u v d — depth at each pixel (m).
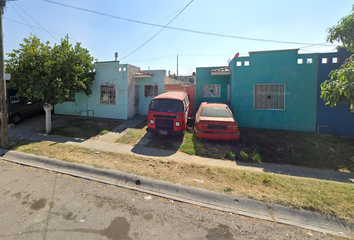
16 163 5.06
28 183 3.90
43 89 7.34
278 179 4.02
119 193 3.60
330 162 5.51
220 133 6.42
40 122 10.04
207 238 2.44
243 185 3.76
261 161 5.59
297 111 8.56
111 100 11.31
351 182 4.37
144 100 12.55
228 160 5.59
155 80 12.23
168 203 3.29
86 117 11.58
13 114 9.45
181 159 5.40
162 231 2.55
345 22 4.84
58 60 7.86
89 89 10.58
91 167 4.54
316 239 2.47
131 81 11.43
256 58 8.91
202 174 4.28
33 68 7.69
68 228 2.55
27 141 6.84
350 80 4.12
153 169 4.53
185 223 2.75
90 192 3.60
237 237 2.48
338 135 7.88
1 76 6.01
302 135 7.84
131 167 4.60
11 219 2.72
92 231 2.51
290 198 3.20
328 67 8.12
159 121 6.96
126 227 2.61
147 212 3.00
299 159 5.70
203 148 6.31
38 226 2.58
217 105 7.91
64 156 5.27
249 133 8.15
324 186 3.68
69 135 7.83
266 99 8.95
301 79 8.43
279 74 8.66
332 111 8.12
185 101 7.98
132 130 8.66
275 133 8.16
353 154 5.99
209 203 3.29
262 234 2.55
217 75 11.07
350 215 2.76
